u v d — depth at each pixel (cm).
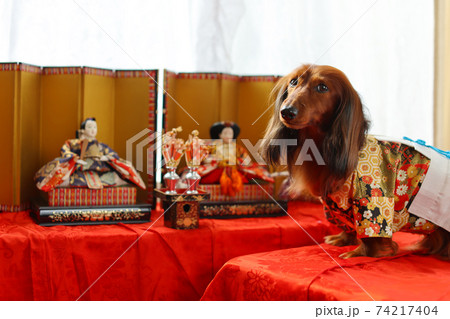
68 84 239
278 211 234
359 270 150
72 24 257
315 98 160
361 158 165
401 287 135
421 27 295
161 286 194
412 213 171
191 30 277
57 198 211
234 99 268
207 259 200
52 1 255
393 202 165
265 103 266
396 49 296
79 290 187
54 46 256
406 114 297
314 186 172
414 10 294
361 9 292
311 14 288
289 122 158
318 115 161
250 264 156
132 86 250
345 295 128
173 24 273
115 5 261
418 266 158
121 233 192
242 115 271
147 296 192
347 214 172
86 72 239
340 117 160
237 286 155
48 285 183
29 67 232
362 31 292
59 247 185
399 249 182
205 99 258
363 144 165
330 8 289
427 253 176
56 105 241
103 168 225
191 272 198
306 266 153
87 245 188
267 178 242
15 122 227
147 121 249
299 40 288
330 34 289
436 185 168
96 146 226
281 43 288
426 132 296
